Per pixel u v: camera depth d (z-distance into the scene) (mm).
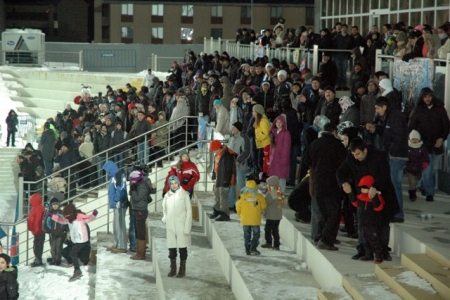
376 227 7891
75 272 12891
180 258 10289
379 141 11086
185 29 77375
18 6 91438
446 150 11320
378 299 6816
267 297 7988
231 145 12000
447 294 6449
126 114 22688
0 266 10312
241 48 28234
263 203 9820
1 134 31781
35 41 42406
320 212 8812
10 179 27750
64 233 13812
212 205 13406
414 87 12914
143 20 77562
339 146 8648
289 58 21500
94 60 45094
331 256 8359
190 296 9438
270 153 11742
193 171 12719
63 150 19219
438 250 7504
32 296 12141
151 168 18062
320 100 11891
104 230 16422
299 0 76375
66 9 91125
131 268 12195
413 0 22641
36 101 35281
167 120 20812
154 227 13570
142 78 35188
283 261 9539
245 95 14695
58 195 13844
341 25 19047
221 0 76188
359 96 12469
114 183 12961
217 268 10742
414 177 10531
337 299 7227
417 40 12859
